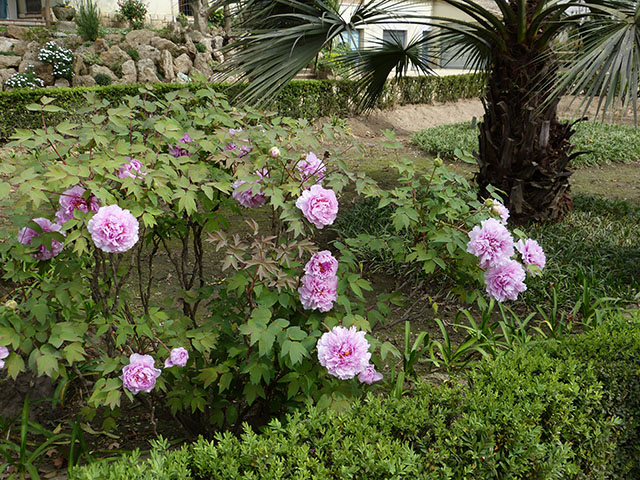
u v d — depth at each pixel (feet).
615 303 16.08
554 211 23.44
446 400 8.20
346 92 51.16
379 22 21.54
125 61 49.16
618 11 17.28
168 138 9.30
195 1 57.41
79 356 8.16
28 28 52.19
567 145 23.22
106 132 9.02
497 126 22.57
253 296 9.65
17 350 8.56
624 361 9.48
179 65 52.24
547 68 21.27
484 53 27.17
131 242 7.78
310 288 8.80
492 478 7.68
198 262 11.08
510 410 7.88
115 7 63.41
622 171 37.06
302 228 8.84
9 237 9.24
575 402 8.67
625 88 15.43
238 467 6.56
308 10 20.68
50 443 9.41
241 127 10.32
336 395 8.87
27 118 37.35
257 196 9.50
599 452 8.87
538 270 10.06
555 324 14.05
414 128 53.98
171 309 10.09
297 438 7.06
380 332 15.37
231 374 9.06
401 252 10.22
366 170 35.40
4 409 10.41
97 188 7.88
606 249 21.06
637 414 9.65
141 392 9.16
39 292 8.69
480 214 10.08
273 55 19.83
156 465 6.34
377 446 6.95
